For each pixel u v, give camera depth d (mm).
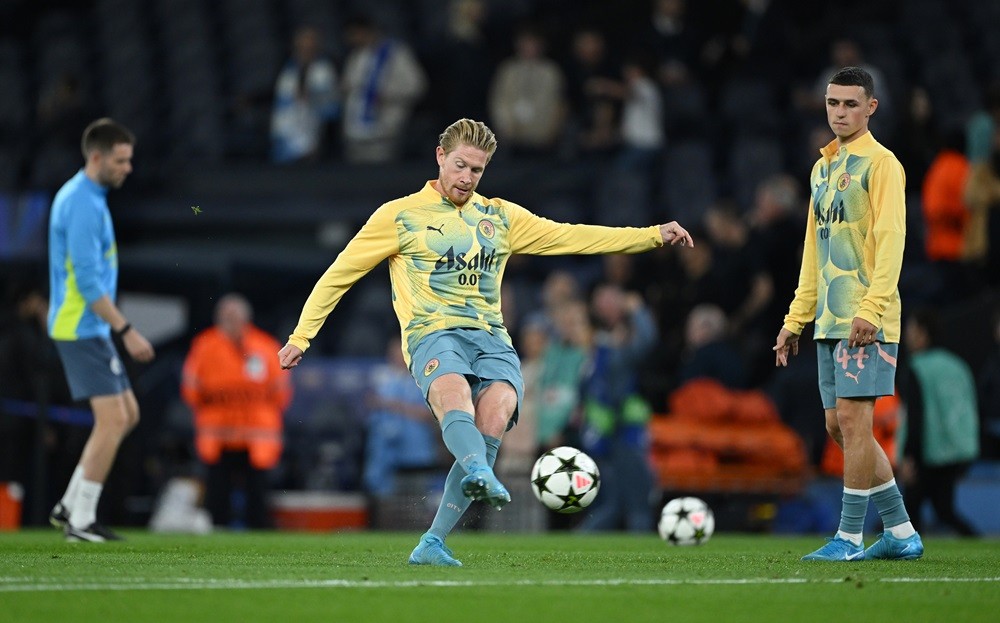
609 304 48406
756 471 49906
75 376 32969
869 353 24656
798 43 72688
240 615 16750
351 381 60031
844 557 25594
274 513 54281
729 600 18766
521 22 83125
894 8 78562
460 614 17000
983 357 52812
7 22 93625
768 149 68750
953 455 42625
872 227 24797
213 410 51156
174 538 36969
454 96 71312
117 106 86750
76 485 33344
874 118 66625
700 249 58156
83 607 17281
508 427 23359
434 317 23391
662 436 49656
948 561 26281
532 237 24375
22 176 74938
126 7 90812
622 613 17344
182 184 74625
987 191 55000
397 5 86562
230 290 70062
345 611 17156
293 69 74750
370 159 72500
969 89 75562
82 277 32312
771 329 56812
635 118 68688
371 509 54312
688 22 73062
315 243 72688
